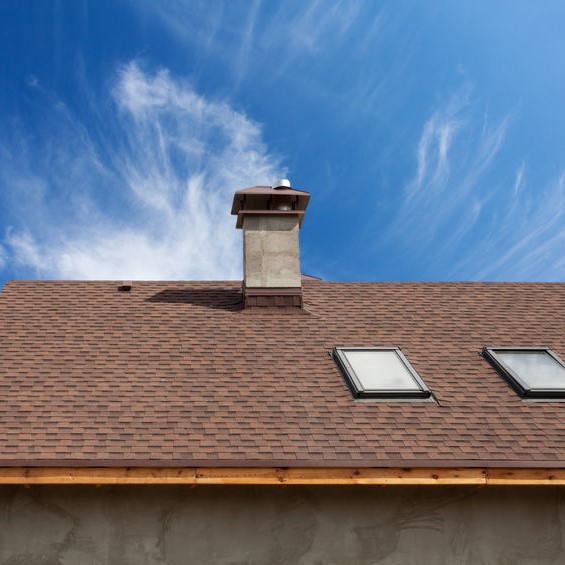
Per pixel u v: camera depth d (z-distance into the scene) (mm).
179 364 8750
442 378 8602
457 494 7105
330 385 8328
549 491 7211
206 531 6809
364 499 7016
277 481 6699
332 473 6789
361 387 8070
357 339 9664
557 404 8031
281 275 10664
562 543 7086
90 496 6801
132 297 11008
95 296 10992
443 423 7562
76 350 9031
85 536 6695
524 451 7090
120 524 6754
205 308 10617
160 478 6621
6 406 7512
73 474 6562
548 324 10477
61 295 10969
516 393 8273
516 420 7688
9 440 6848
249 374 8547
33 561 6609
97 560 6648
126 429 7172
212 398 7914
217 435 7152
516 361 9062
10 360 8641
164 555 6719
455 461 6883
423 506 7043
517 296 11656
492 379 8625
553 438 7359
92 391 7945
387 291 11625
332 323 10188
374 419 7590
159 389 8070
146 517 6793
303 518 6918
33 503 6742
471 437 7320
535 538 7066
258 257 10711
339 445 7070
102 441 6926
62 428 7125
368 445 7090
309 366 8820
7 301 10625
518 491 7184
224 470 6711
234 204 11312
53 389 7949
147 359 8852
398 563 6875
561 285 12344
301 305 10539
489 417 7730
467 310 10922
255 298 10516
